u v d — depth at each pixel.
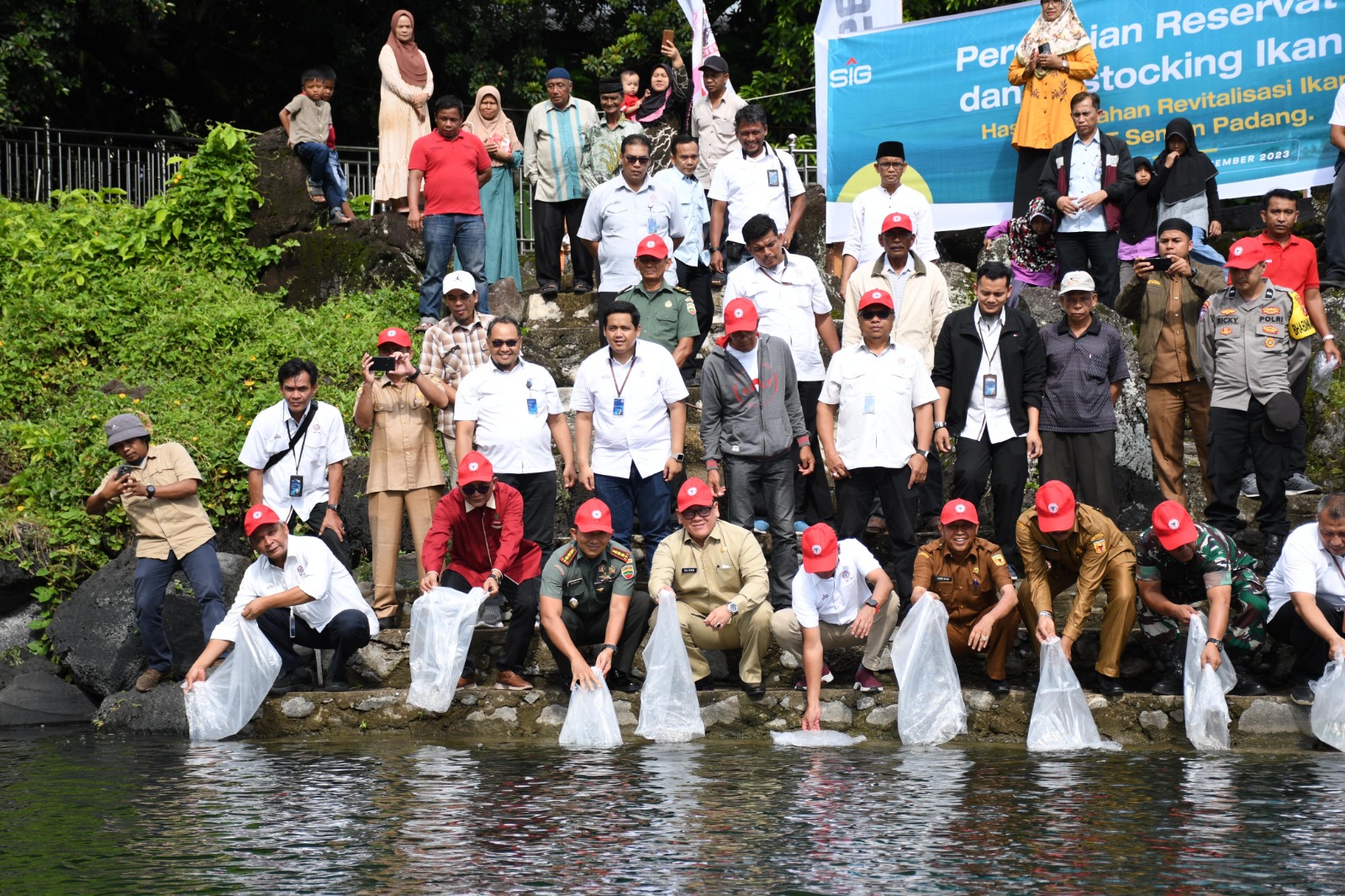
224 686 8.23
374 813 5.86
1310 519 9.67
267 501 9.12
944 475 10.16
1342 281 11.04
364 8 22.36
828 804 5.98
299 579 8.41
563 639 8.14
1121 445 10.09
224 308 12.42
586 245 12.94
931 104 12.65
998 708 8.05
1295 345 8.94
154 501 8.77
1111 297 11.12
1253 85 11.62
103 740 8.18
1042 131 11.77
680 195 11.45
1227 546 7.92
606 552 8.24
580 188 12.77
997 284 8.76
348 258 13.19
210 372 11.94
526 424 8.80
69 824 5.71
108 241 13.31
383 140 13.62
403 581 9.73
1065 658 7.79
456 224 11.89
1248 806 5.93
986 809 5.88
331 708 8.38
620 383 8.89
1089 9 12.09
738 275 9.65
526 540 8.61
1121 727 7.96
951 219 12.67
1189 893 4.60
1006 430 8.77
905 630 7.98
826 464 9.30
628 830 5.50
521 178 16.38
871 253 10.38
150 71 22.22
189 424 10.95
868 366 8.66
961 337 8.82
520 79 22.83
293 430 9.10
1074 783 6.48
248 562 9.72
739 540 8.32
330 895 4.63
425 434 9.16
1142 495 10.07
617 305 8.94
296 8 21.88
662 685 8.03
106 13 18.22
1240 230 13.57
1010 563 8.83
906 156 12.75
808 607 8.09
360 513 10.25
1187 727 7.67
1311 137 11.49
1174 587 8.09
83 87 21.44
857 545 8.29
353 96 22.67
